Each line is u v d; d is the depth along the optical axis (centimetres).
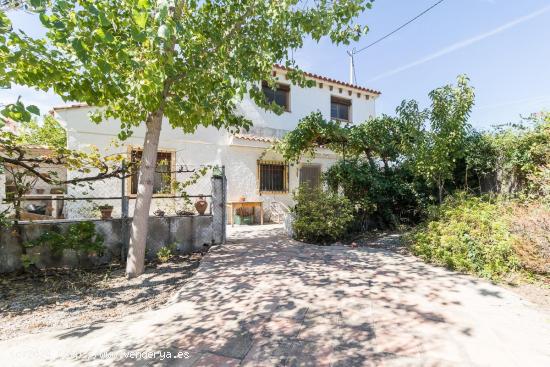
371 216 871
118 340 271
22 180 515
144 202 482
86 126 834
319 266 500
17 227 489
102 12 272
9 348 260
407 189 837
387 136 836
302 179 1212
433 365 224
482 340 262
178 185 747
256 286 406
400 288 394
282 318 308
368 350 246
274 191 1128
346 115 1391
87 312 345
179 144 959
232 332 280
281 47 501
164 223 618
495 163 719
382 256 569
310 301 353
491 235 469
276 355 239
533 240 412
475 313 318
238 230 886
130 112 522
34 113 271
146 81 354
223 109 503
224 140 1030
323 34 469
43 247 502
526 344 255
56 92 380
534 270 426
